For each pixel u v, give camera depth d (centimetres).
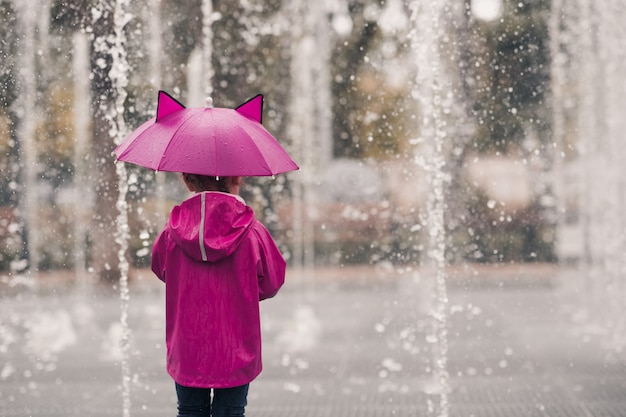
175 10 921
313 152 1838
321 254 1952
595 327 956
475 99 1152
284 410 585
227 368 362
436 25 942
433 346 852
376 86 1580
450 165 1300
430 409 583
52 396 642
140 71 890
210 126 366
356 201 1942
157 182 1038
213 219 362
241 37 1329
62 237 1223
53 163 1013
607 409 572
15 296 1270
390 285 1534
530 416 557
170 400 624
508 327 973
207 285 364
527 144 1230
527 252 1590
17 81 914
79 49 886
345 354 815
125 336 658
